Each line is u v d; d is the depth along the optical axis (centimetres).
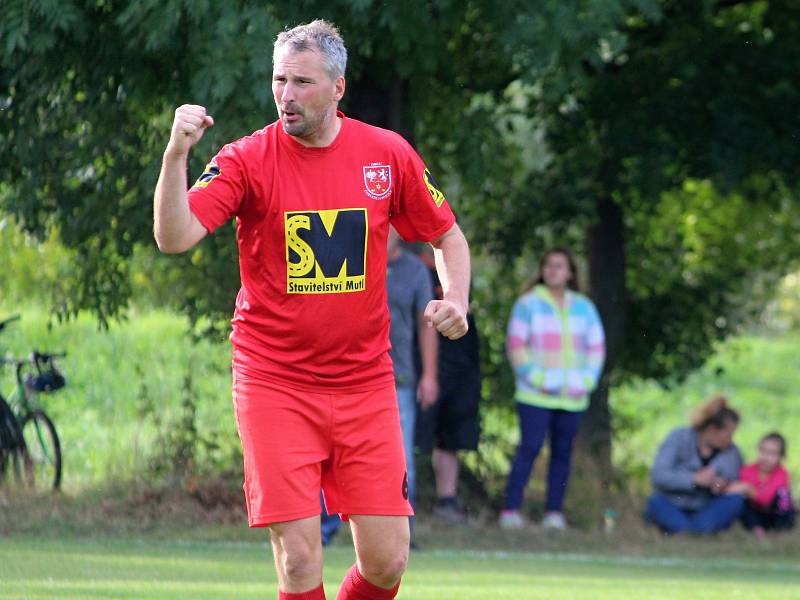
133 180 3331
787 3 4275
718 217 4891
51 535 2964
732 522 3691
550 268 3603
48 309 4209
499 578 2416
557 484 3619
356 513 1382
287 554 1348
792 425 8156
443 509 3594
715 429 3719
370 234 1352
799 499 4541
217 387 4369
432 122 4188
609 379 4544
